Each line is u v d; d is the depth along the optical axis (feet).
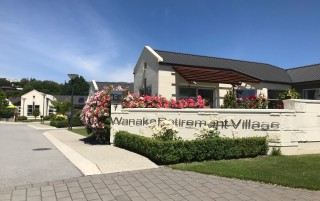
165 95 52.44
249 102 39.60
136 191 18.45
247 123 32.65
